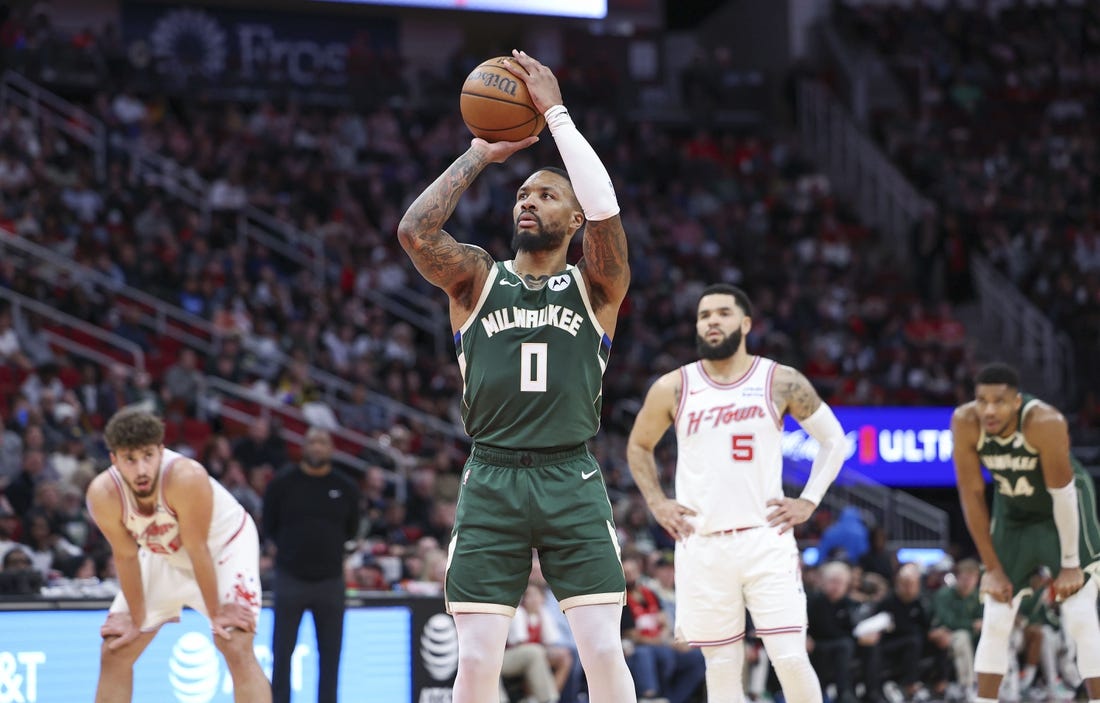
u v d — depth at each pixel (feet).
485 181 103.09
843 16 130.62
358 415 75.25
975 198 114.83
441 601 44.21
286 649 38.45
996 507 33.78
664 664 50.29
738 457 29.37
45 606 39.19
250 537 28.66
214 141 101.91
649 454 30.96
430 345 91.76
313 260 92.27
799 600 28.94
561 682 48.65
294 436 71.46
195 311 79.92
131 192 89.25
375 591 47.52
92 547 51.16
